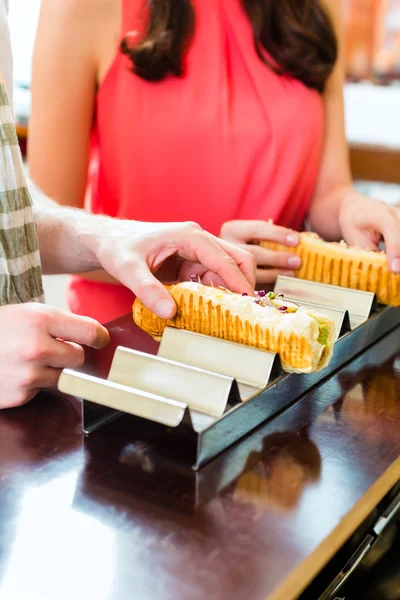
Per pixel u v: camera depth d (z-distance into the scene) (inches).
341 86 55.1
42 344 26.6
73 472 23.1
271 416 27.2
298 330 26.5
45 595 17.7
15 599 17.6
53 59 46.3
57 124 47.2
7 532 20.0
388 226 41.1
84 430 25.6
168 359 26.9
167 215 50.6
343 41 54.2
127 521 20.7
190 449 23.4
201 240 31.3
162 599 17.7
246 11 48.6
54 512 21.0
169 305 28.9
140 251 31.4
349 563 21.5
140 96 48.2
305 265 39.2
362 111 87.4
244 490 22.5
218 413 24.4
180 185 49.8
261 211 51.2
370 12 87.4
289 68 49.2
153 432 24.7
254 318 27.7
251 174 50.4
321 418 27.4
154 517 21.0
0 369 26.5
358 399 29.2
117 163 49.7
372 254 36.9
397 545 25.6
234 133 48.7
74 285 52.3
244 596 17.9
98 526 20.4
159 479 22.9
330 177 53.9
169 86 48.3
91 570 18.6
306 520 21.0
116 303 49.7
